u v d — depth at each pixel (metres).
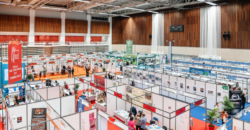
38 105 7.54
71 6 27.81
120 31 37.50
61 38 31.62
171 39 28.38
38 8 27.48
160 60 27.16
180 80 12.04
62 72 20.95
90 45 34.62
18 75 10.70
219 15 22.88
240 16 21.17
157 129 7.52
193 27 25.52
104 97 10.94
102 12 31.86
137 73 14.99
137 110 9.40
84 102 7.88
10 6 26.77
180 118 7.77
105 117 7.06
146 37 32.06
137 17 33.44
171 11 28.02
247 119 9.54
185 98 10.71
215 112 8.42
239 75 12.43
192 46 25.83
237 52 21.64
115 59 21.92
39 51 29.05
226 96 9.61
